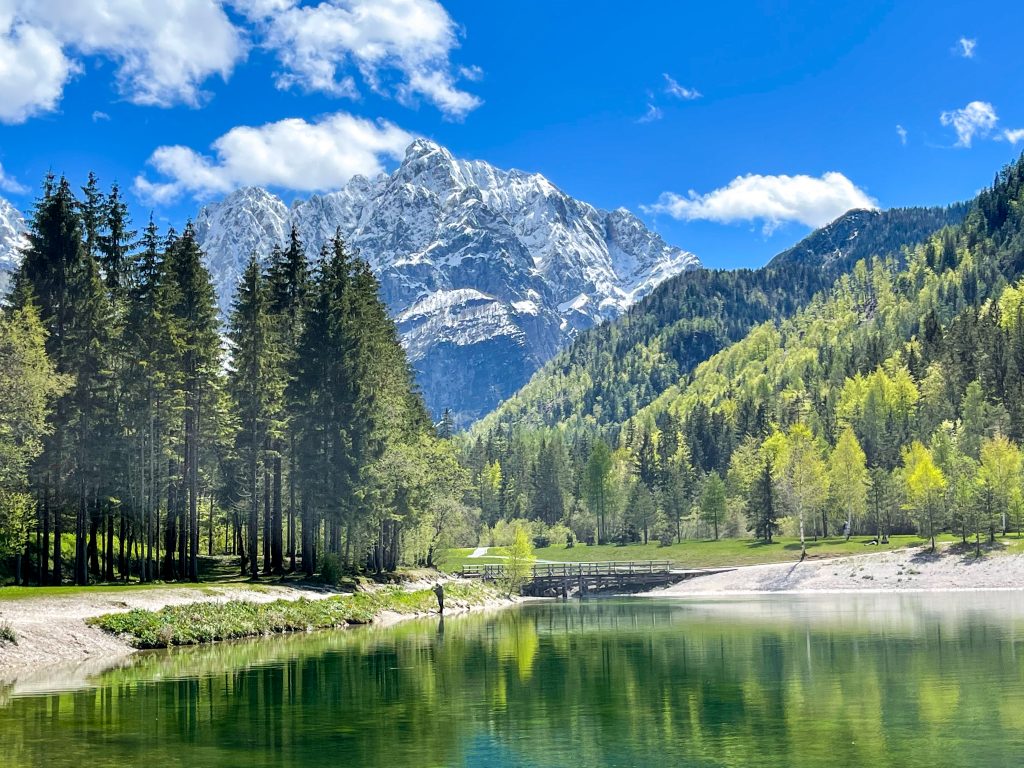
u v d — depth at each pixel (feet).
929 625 193.67
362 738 88.58
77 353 193.36
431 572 325.62
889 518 488.02
